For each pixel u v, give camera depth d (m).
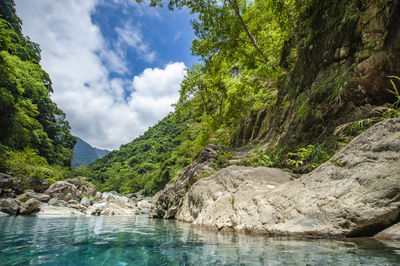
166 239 3.16
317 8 7.03
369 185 2.60
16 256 2.17
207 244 2.61
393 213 2.23
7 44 20.66
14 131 21.97
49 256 2.18
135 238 3.33
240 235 3.18
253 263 1.71
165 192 10.07
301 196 3.27
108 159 115.75
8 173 16.23
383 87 4.66
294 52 9.50
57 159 38.66
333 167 3.35
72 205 13.02
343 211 2.55
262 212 3.53
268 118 11.14
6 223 5.62
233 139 15.34
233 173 6.09
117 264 1.85
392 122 3.12
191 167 11.22
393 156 2.72
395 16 4.52
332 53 6.33
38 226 5.12
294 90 8.45
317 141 5.87
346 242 2.16
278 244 2.35
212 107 19.30
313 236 2.57
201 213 5.26
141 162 87.88
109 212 11.38
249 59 12.46
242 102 14.46
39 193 16.59
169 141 83.19
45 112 41.00
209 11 10.61
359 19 5.37
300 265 1.56
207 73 15.35
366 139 3.24
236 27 11.12
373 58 4.81
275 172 5.68
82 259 2.05
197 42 12.15
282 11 9.48
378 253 1.71
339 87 5.59
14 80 21.91
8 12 40.72
